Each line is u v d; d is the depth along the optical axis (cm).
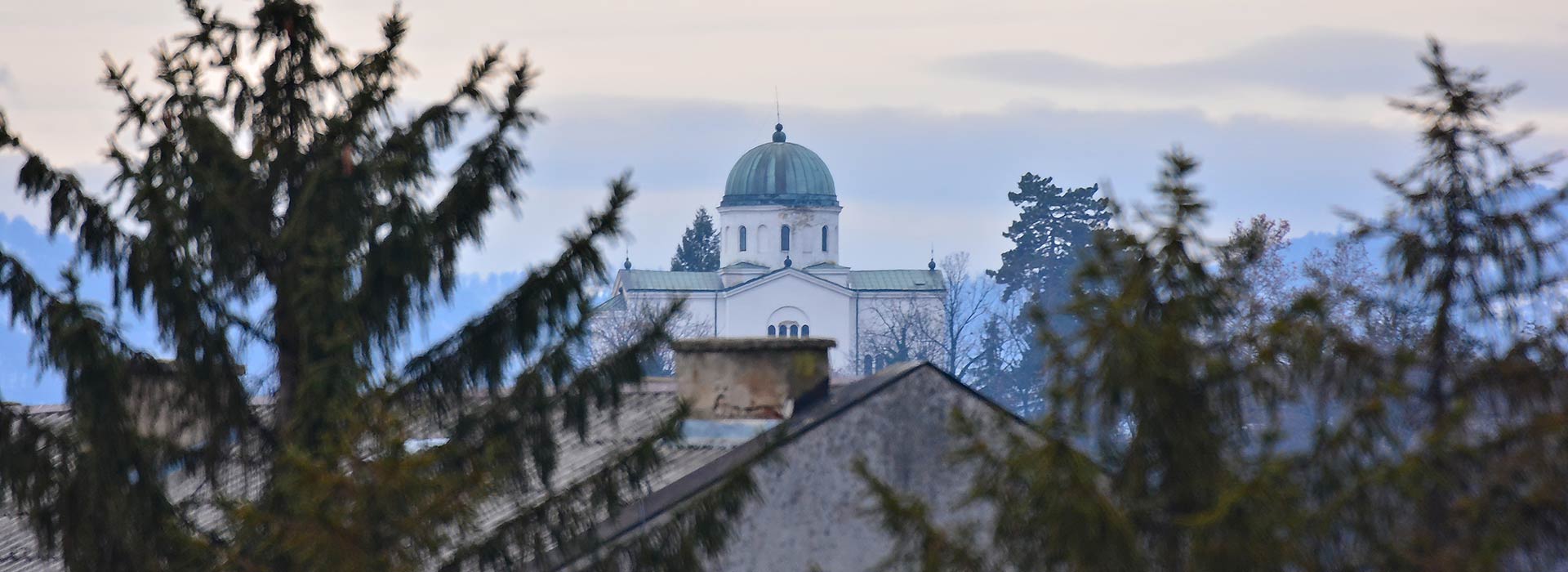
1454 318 6016
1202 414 4481
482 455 5328
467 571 5597
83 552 5400
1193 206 4647
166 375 5597
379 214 5466
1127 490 4472
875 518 5100
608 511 5509
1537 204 6128
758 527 6344
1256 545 4219
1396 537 4597
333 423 5125
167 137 5469
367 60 5681
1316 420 4959
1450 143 6241
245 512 4891
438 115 5525
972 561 4375
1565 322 5547
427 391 5456
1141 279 4566
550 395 5491
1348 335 5038
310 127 5706
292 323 5628
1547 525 4712
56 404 6700
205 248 5525
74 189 5334
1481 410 5694
